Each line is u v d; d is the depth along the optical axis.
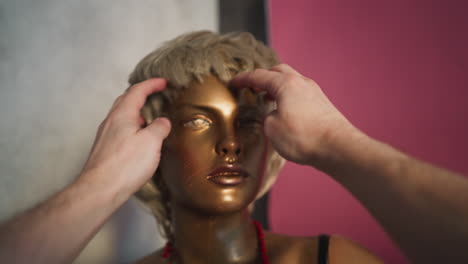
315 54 1.11
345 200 1.08
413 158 0.38
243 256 0.71
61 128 0.99
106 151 0.55
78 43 1.03
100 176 0.52
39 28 0.96
